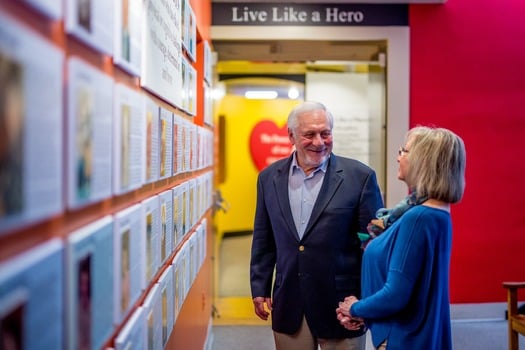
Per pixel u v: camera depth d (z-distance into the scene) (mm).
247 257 5508
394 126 4555
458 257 4680
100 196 958
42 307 693
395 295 1685
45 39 732
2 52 571
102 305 982
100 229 962
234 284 5500
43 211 690
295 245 2217
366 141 5262
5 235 617
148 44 1420
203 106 3246
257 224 2426
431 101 4617
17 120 609
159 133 1628
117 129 1078
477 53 4645
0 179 570
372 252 1863
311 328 2195
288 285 2229
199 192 2908
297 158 2277
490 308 4695
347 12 4531
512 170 4711
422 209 1725
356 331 2211
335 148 5246
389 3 4551
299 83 5395
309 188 2252
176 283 1991
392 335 1754
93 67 953
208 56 3609
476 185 4688
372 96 4930
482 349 3949
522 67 4691
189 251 2414
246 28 4492
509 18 4664
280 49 4637
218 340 4195
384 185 4613
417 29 4586
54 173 730
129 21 1189
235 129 5445
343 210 2184
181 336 2324
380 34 4547
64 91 790
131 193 1309
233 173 5461
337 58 4660
